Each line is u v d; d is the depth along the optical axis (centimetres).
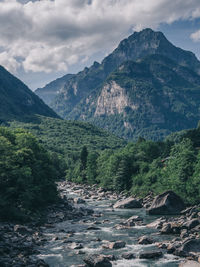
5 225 5478
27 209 6819
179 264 3556
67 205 8806
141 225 5972
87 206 9044
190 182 7881
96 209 8431
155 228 5625
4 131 8406
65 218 6919
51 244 4641
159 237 4897
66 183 17925
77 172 18775
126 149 16462
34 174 7831
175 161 9325
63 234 5325
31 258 3928
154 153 14300
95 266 3578
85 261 3709
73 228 5872
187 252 3922
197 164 8194
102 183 13912
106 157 16150
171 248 4091
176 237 4747
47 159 9144
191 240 4075
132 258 3881
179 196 7506
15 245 4328
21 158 7131
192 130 15325
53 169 9088
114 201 10125
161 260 3769
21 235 4988
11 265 3500
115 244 4425
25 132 9275
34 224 6006
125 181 11762
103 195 11619
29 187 7212
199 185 7531
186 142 10731
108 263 3625
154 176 10394
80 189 14275
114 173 13062
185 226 5175
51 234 5331
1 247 4084
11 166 6569
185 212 7006
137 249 4284
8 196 6519
